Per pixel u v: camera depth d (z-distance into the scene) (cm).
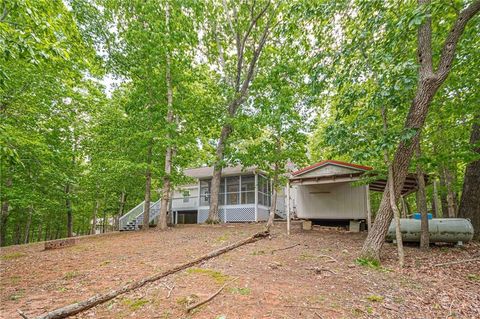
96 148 1388
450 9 569
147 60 1184
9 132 713
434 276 488
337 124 615
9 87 811
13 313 326
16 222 1927
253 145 1256
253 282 426
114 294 374
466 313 338
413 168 740
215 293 372
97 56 1159
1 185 1127
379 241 582
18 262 647
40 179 1227
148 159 1353
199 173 1997
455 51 555
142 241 912
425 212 718
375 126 634
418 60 566
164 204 1264
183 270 503
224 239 863
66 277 494
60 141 1180
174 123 1163
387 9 609
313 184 1085
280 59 1373
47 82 920
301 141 1168
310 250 703
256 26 1565
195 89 1500
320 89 745
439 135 787
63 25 641
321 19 712
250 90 1438
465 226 714
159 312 322
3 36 386
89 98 1218
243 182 1808
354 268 534
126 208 2336
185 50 1337
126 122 1268
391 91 526
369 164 862
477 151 763
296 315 314
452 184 1177
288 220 1016
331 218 1128
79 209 2030
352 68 669
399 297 385
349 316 317
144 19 1196
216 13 1571
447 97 697
